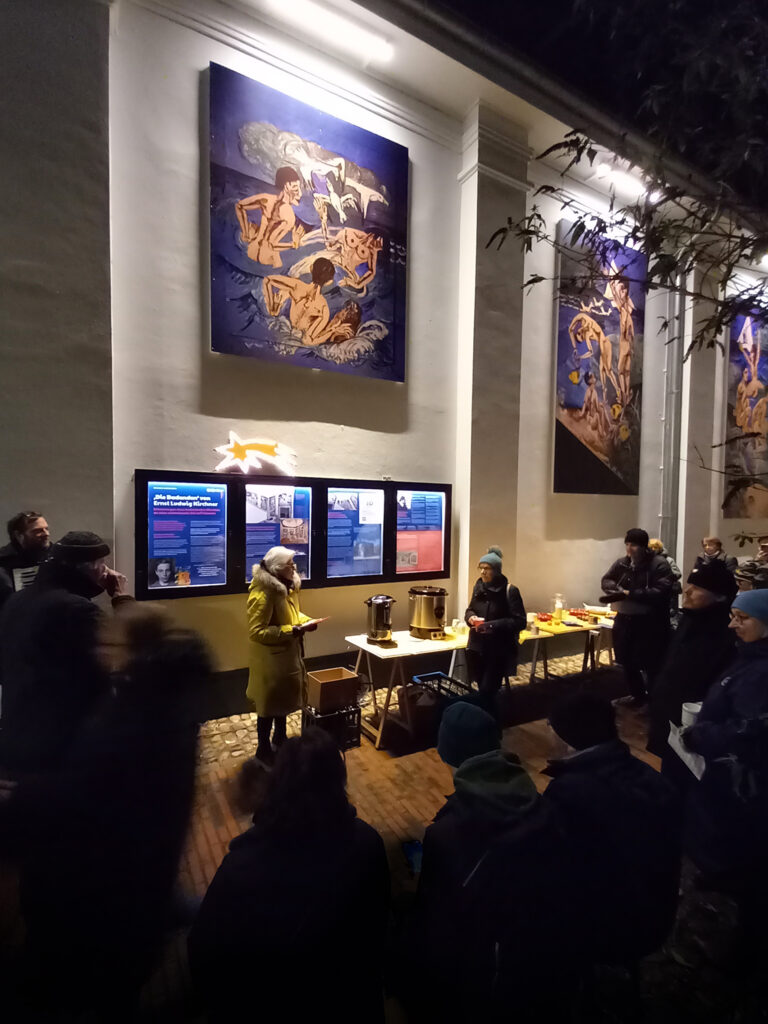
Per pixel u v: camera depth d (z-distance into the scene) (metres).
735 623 2.15
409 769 3.61
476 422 5.41
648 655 4.48
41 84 3.40
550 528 6.30
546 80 5.17
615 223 2.06
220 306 4.16
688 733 2.21
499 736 1.77
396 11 4.43
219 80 4.10
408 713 4.06
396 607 5.21
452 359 5.50
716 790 2.05
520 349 5.71
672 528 7.43
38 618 1.77
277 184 4.36
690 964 2.07
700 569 2.71
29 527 2.87
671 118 1.88
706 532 7.86
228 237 4.18
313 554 4.62
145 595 3.87
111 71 3.79
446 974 1.40
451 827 1.49
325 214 4.61
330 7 4.30
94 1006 1.58
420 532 5.23
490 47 4.81
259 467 4.41
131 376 3.90
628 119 5.38
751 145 1.70
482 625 4.12
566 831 1.50
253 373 4.38
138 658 1.68
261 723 3.47
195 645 1.76
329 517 4.69
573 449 6.37
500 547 5.64
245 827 2.87
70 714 1.67
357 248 4.78
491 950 1.39
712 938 2.21
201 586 4.08
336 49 4.64
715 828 2.04
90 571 2.08
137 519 3.84
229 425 4.28
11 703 1.74
